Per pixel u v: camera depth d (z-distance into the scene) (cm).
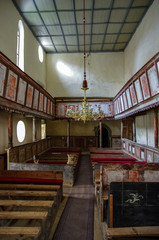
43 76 1666
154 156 855
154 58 638
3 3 892
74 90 1764
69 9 1098
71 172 775
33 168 789
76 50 1748
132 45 1462
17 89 778
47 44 1595
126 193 371
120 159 1112
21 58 1162
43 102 1216
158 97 643
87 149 1844
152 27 1034
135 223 376
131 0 1026
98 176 650
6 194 482
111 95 1750
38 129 1526
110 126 1878
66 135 1891
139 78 821
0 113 912
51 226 438
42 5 1053
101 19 1218
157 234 347
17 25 1069
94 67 1770
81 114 1052
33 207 543
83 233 428
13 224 456
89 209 551
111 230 358
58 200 561
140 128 1438
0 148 910
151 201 377
